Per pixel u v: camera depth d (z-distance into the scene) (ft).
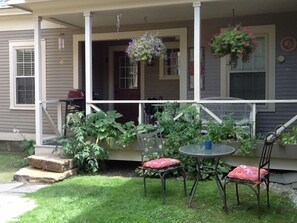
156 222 12.60
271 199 14.83
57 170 19.52
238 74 24.07
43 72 28.78
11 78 29.76
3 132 30.17
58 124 27.27
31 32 28.99
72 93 26.00
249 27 23.76
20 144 28.19
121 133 20.22
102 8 21.26
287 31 22.98
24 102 29.66
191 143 18.07
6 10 28.76
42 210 14.07
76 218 13.12
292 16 22.85
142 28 26.55
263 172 13.28
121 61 31.09
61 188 17.20
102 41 30.27
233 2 20.08
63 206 14.53
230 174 13.29
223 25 24.39
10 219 13.16
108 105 31.04
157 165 14.65
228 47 18.74
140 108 20.61
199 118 19.11
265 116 23.49
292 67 22.95
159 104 23.71
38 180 18.81
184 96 25.57
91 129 20.40
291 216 13.00
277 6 21.42
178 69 28.25
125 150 20.27
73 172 20.06
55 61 28.53
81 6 21.65
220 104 22.24
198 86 19.52
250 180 12.77
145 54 20.24
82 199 15.39
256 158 18.02
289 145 17.30
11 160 25.31
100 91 31.04
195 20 19.48
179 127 18.71
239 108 22.24
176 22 25.70
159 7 20.86
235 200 14.74
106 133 20.06
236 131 18.16
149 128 19.38
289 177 17.47
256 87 23.70
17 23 29.37
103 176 19.60
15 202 15.31
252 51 19.10
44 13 22.67
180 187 16.72
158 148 16.72
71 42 28.07
